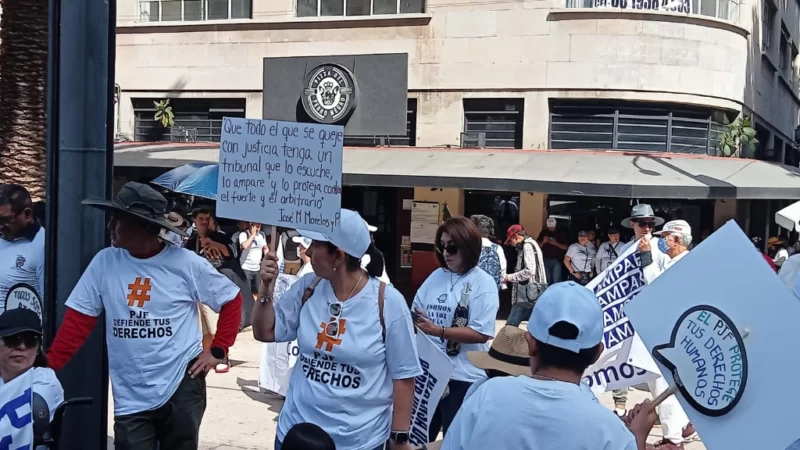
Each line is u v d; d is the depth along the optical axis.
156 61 18.36
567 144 15.91
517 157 14.87
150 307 3.86
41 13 10.13
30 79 10.07
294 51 17.39
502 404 2.27
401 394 3.44
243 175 3.56
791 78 26.05
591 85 15.50
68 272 4.17
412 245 16.22
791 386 2.41
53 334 4.19
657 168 13.88
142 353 3.86
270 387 7.66
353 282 3.44
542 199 15.59
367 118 15.60
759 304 2.52
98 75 4.18
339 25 16.98
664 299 2.73
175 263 3.93
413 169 14.08
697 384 2.60
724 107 16.25
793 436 2.38
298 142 3.48
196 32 18.06
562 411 2.21
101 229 4.21
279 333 3.70
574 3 15.74
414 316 4.62
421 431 4.05
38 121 10.11
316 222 3.42
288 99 16.20
